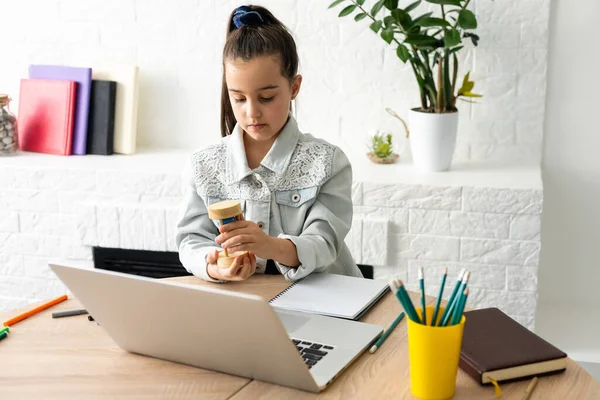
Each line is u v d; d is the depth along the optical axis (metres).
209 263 1.45
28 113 2.67
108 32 2.65
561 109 2.44
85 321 1.31
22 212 2.56
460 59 2.43
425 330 1.00
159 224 2.45
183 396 1.05
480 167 2.41
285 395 1.05
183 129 2.70
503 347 1.12
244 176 1.54
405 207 2.28
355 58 2.49
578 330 2.39
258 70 1.41
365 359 1.16
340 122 2.56
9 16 2.71
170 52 2.63
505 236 2.24
